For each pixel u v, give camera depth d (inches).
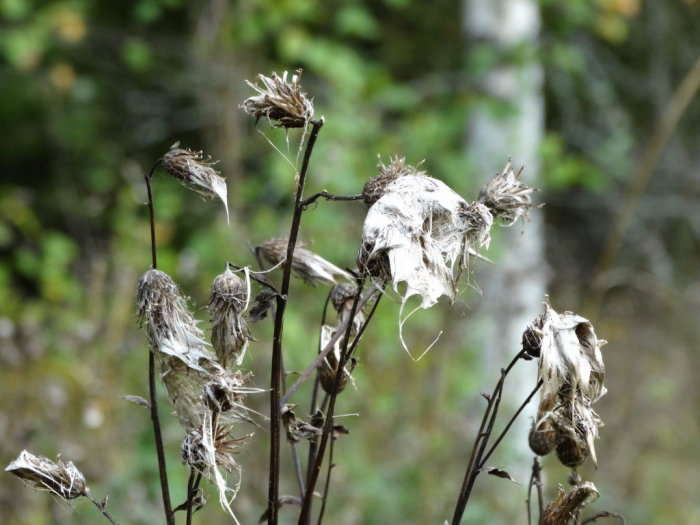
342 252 378.0
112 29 558.6
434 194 111.9
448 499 269.3
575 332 117.1
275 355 119.6
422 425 312.7
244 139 418.9
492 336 358.9
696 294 500.1
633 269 579.2
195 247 400.2
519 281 360.2
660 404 411.5
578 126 584.1
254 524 244.1
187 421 122.0
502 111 421.7
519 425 353.7
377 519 260.5
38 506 251.6
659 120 609.9
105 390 306.3
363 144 433.7
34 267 448.5
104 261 394.0
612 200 593.0
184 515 241.6
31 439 273.1
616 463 354.0
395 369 335.3
